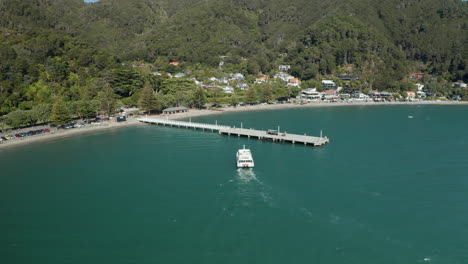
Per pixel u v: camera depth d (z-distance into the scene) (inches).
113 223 2945.4
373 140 5876.0
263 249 2539.4
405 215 3019.2
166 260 2432.3
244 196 3437.5
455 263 2353.6
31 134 6264.8
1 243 2659.9
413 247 2541.8
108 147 5506.9
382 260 2394.2
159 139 6077.8
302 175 4040.4
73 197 3486.7
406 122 7834.6
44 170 4347.9
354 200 3326.8
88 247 2600.9
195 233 2768.2
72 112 7524.6
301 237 2687.0
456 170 4173.2
